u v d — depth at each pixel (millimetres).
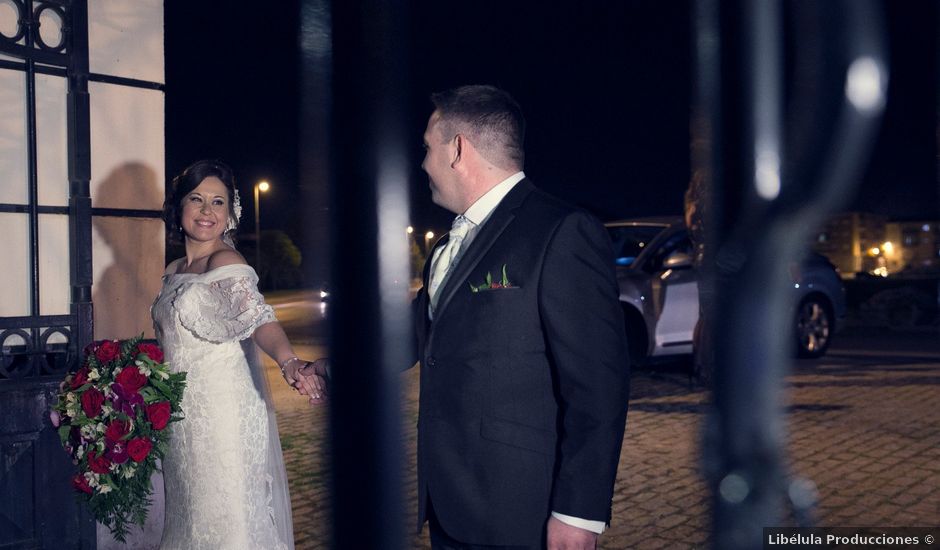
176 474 2814
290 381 2783
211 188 2945
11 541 3240
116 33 3801
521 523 1739
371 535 3533
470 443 1774
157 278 3967
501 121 1892
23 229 3508
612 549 3625
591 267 1720
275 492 2920
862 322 13664
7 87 3473
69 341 3492
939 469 4617
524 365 1756
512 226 1821
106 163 3764
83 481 2779
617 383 1675
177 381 2707
